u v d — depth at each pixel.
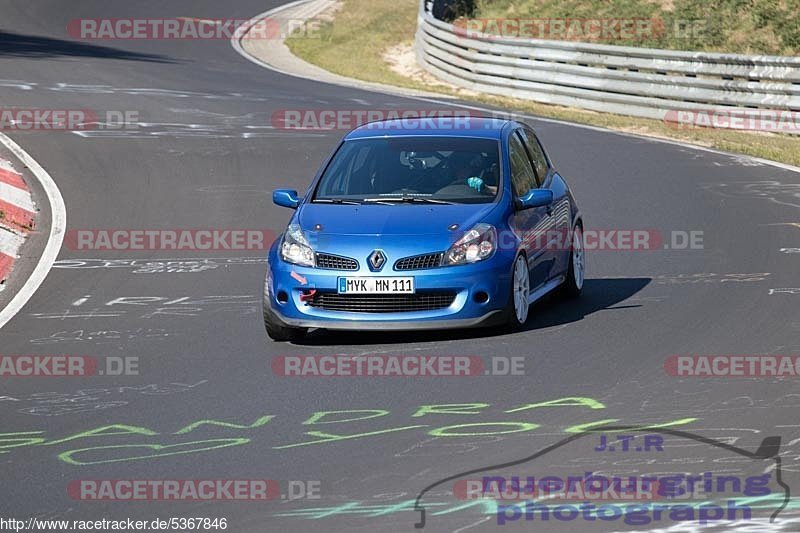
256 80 107.94
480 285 34.47
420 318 34.34
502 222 35.91
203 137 76.88
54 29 139.50
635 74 93.12
